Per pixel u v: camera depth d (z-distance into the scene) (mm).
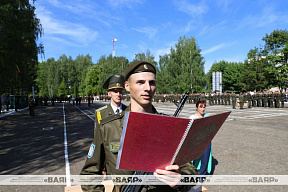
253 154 5941
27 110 27156
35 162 5738
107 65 73125
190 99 33062
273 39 34594
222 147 6754
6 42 15586
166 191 1200
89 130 10805
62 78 84312
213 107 21984
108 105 3670
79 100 38188
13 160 5977
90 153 1332
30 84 36812
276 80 34000
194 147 1129
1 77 17859
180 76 49438
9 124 13648
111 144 1238
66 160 5848
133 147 924
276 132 8820
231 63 72312
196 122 976
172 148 990
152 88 1230
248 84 39625
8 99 25766
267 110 17766
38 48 19016
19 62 17578
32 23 17422
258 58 36375
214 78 42156
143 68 1213
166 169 1041
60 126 12398
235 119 12906
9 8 14875
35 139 8820
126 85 1313
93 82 75562
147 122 884
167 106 26641
